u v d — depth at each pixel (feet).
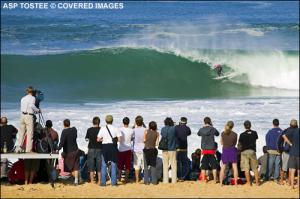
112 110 372.38
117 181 222.89
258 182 218.38
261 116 361.30
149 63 539.70
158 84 529.04
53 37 584.81
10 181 216.74
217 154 227.20
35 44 567.59
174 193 199.31
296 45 592.60
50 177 216.95
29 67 530.27
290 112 377.50
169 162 229.45
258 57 545.85
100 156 217.56
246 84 535.60
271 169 225.76
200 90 513.86
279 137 221.25
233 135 217.15
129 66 538.06
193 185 215.92
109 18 649.20
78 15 651.66
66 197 192.34
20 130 216.54
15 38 581.53
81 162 225.97
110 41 576.61
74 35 591.78
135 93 488.85
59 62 536.01
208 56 544.21
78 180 217.56
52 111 366.84
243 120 346.33
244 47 575.38
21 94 481.05
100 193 199.52
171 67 539.29
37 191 202.80
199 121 337.72
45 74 529.45
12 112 383.04
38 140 215.31
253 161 218.59
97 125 219.82
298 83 535.60
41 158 210.38
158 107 384.88
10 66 528.63
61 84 522.06
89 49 552.82
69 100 435.12
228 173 221.66
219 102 416.87
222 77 537.24
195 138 291.38
